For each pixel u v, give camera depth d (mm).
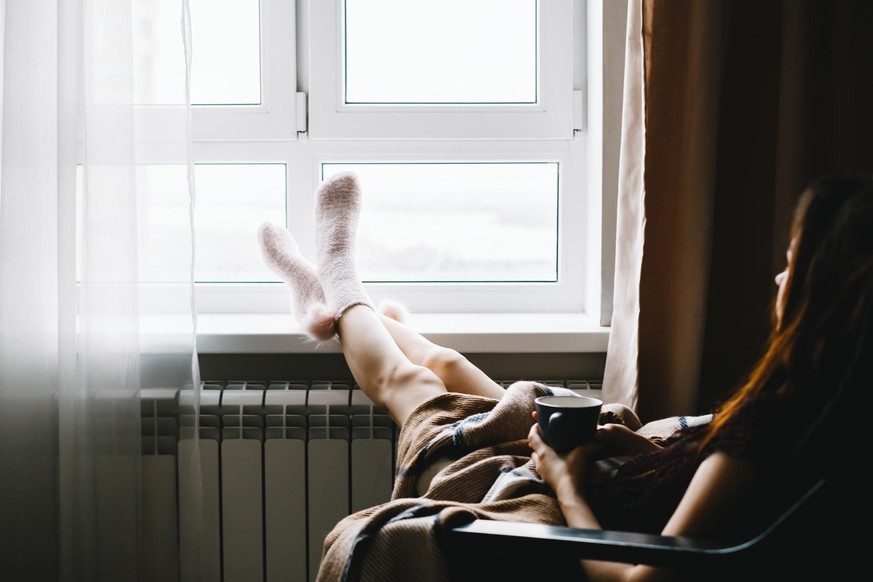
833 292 748
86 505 1408
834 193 775
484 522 825
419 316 1870
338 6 1846
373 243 1925
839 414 690
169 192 1444
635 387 1479
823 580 687
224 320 1804
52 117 1429
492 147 1888
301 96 1860
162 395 1464
